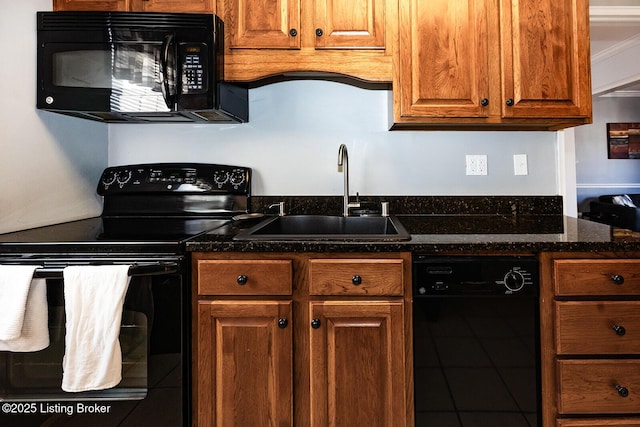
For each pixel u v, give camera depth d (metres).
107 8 1.52
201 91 1.43
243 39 1.51
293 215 1.76
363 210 1.83
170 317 1.15
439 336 1.17
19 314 1.04
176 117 1.69
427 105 1.51
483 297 1.17
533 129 1.80
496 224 1.53
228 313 1.17
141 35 1.42
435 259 1.17
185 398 1.17
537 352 1.17
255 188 1.87
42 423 1.16
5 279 1.06
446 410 1.17
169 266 1.12
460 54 1.51
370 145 1.86
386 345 1.16
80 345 1.06
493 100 1.52
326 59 1.52
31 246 1.14
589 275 1.15
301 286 1.18
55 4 1.52
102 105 1.43
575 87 1.50
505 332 1.17
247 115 1.84
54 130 1.54
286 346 1.17
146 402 1.15
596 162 5.49
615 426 1.15
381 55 1.53
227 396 1.17
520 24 1.50
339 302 1.16
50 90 1.42
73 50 1.42
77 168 1.67
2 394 1.15
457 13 1.50
